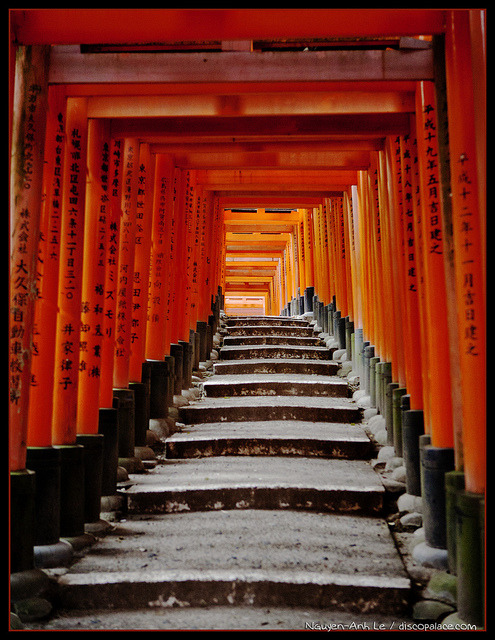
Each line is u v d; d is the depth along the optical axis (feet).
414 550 13.32
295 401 23.89
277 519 15.43
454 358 12.18
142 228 19.92
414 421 15.85
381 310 21.85
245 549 13.57
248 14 11.90
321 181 26.89
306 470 18.03
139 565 12.74
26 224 11.96
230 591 12.10
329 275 34.42
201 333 29.37
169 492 16.11
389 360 20.97
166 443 19.84
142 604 12.04
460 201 11.37
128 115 15.65
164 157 22.09
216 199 34.47
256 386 25.26
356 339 26.30
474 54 11.44
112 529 14.90
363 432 20.66
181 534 14.52
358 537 14.33
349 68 13.41
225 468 18.34
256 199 35.68
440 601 11.79
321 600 12.00
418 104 14.01
